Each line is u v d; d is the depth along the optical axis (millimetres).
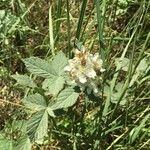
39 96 348
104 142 403
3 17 487
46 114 342
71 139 401
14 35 492
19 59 484
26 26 493
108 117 386
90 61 335
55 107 332
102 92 352
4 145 366
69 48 369
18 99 451
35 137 335
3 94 455
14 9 505
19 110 429
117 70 375
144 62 387
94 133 381
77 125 402
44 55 492
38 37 504
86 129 409
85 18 515
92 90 344
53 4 507
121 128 413
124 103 374
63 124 410
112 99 372
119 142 407
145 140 407
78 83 336
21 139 346
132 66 380
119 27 521
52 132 398
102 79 358
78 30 363
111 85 370
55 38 445
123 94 355
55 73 347
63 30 513
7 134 400
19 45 499
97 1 329
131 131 383
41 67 347
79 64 333
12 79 464
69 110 396
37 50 493
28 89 423
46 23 522
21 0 532
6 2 516
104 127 383
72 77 335
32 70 345
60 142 410
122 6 519
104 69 337
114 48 476
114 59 401
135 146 394
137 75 380
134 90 400
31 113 424
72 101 333
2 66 478
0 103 447
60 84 341
